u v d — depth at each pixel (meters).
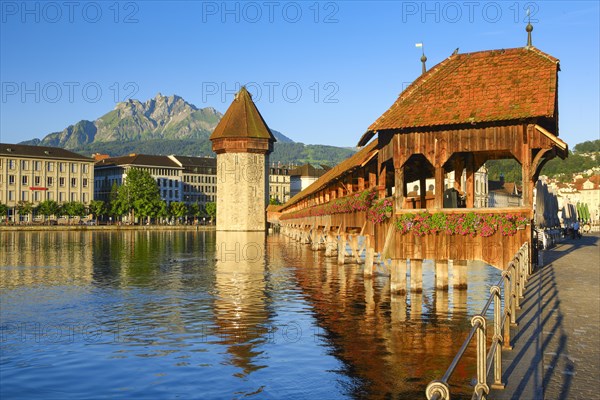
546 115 20.11
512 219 20.80
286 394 13.38
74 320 23.05
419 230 21.78
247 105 132.50
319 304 25.66
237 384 14.34
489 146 21.20
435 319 20.88
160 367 16.08
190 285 34.03
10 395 14.05
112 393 14.05
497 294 9.12
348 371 14.78
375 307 24.12
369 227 34.97
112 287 33.59
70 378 15.30
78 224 156.12
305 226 81.00
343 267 43.66
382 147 24.84
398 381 13.73
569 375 9.56
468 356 15.60
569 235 73.00
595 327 13.15
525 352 11.00
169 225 161.25
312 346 17.64
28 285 34.81
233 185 129.62
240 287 32.66
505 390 8.74
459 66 23.89
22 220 160.88
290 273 39.97
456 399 11.75
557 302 16.44
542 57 22.92
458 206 24.77
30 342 19.22
